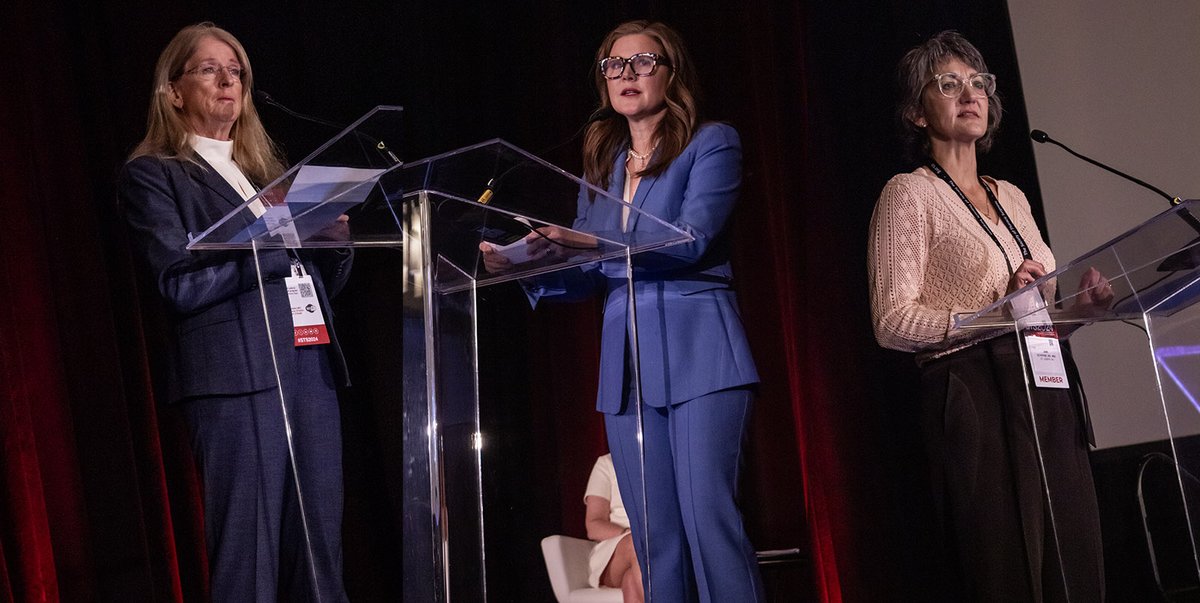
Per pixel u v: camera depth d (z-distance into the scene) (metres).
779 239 3.44
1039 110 3.19
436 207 1.47
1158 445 2.50
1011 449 2.24
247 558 2.01
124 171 2.18
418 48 3.28
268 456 1.99
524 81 3.40
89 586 2.76
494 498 2.86
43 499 2.74
